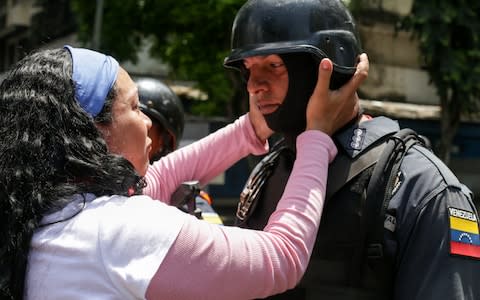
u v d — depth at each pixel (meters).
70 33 10.73
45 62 1.20
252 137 1.79
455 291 1.24
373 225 1.32
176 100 2.66
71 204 1.15
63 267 1.11
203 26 6.29
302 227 1.24
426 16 9.07
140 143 1.28
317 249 1.38
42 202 1.12
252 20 1.43
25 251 1.12
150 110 2.49
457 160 12.41
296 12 1.40
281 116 1.49
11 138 1.15
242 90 6.35
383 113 10.34
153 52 6.90
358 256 1.33
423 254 1.27
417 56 11.42
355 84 1.42
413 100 11.58
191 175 1.84
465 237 1.27
